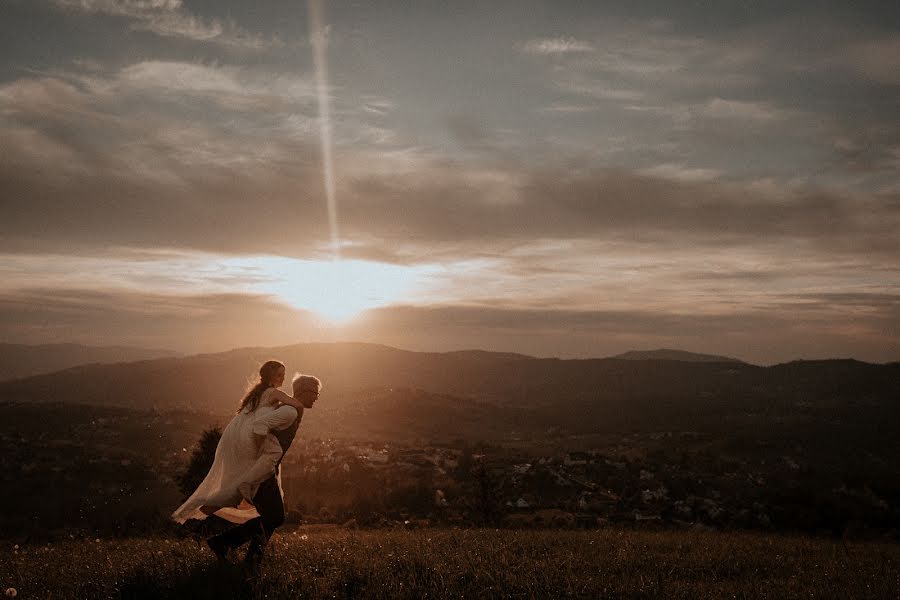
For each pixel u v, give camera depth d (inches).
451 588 296.0
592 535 618.2
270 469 331.9
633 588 314.3
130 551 449.7
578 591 307.6
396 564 343.9
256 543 334.0
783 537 763.4
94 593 284.4
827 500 1588.3
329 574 311.6
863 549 607.2
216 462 343.3
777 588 340.5
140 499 3002.0
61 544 536.1
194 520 335.3
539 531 674.2
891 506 2080.5
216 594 275.1
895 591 343.3
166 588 286.7
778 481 4217.5
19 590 298.7
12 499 2898.6
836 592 335.9
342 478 4259.4
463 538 533.6
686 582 346.3
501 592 295.9
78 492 3085.6
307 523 1797.5
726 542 594.9
